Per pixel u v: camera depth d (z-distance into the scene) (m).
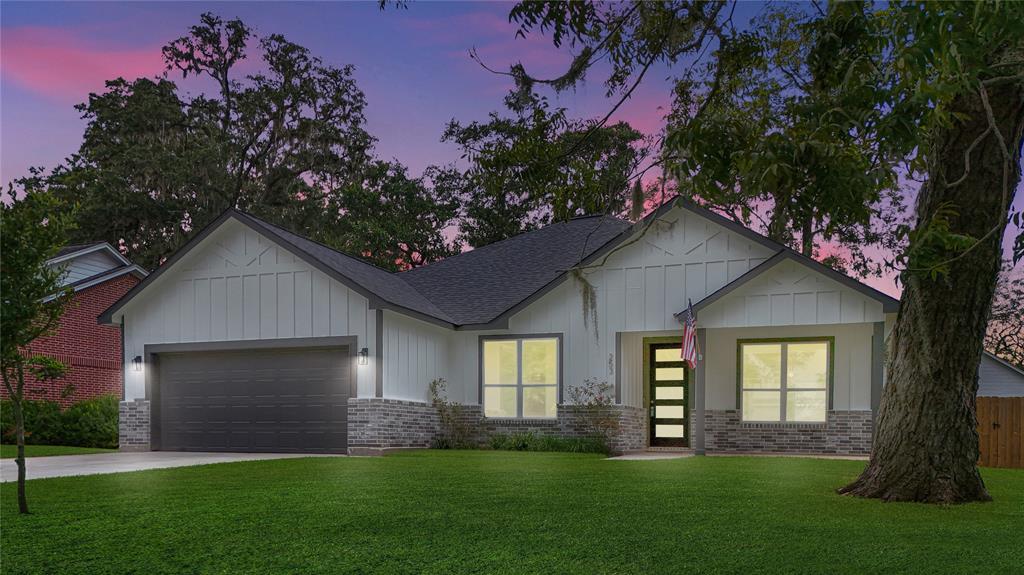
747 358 18.70
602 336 18.38
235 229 18.97
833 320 16.34
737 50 5.30
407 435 18.08
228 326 18.86
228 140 39.44
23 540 6.33
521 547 5.95
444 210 36.41
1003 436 15.12
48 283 7.57
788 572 5.14
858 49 4.05
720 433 18.73
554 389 18.73
